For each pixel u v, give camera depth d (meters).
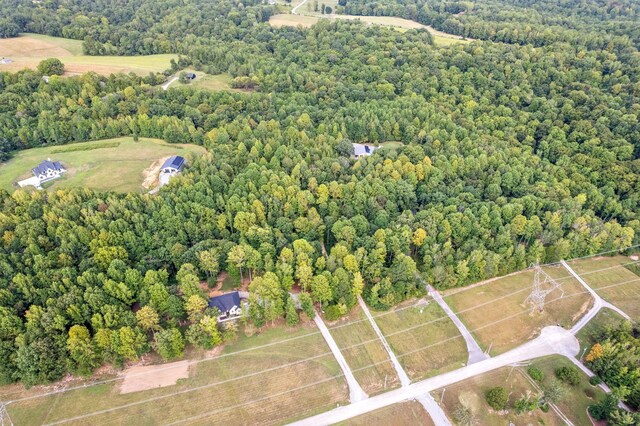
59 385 109.12
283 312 125.12
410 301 134.75
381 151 181.62
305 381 112.25
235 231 147.75
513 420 105.94
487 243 145.88
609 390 112.50
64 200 145.12
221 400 107.56
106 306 112.75
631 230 152.12
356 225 145.00
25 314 112.06
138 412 104.44
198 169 166.12
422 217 147.75
